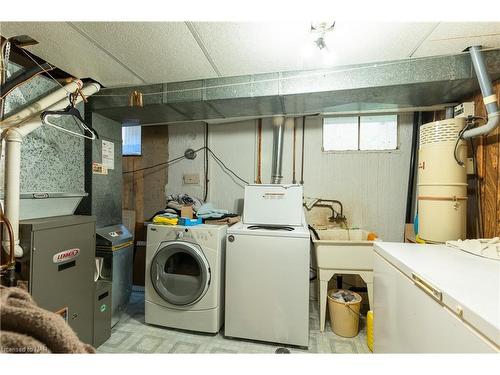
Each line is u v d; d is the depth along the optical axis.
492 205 1.62
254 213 2.46
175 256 2.35
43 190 1.83
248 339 2.03
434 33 1.41
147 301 2.23
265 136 2.94
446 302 0.72
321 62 1.76
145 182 3.20
